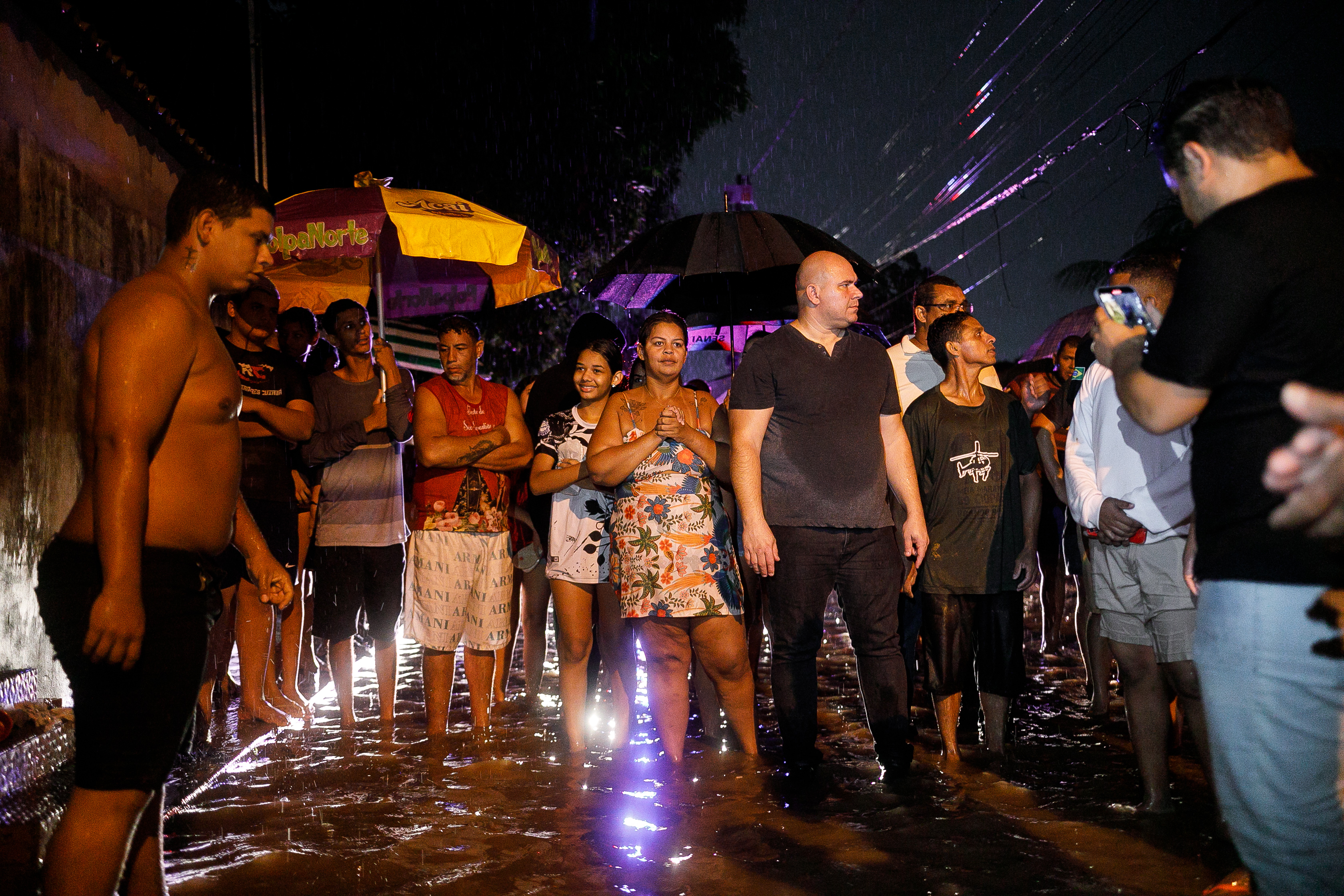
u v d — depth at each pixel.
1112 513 3.62
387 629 5.72
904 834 3.55
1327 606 1.98
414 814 3.90
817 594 4.49
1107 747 4.73
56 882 2.40
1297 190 2.09
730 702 4.79
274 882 3.19
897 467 4.66
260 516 5.39
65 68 5.34
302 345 5.86
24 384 4.77
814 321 4.54
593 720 5.65
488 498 5.45
